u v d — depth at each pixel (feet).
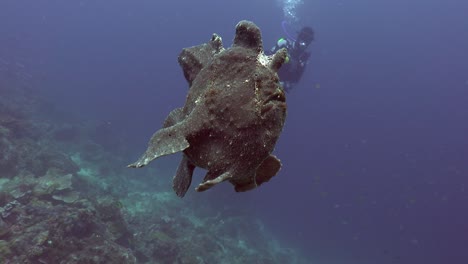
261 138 4.30
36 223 21.16
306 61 28.45
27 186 27.63
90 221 22.80
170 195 57.11
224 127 4.38
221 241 47.26
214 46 6.29
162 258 30.55
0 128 36.96
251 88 4.46
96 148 58.34
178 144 4.39
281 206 111.14
